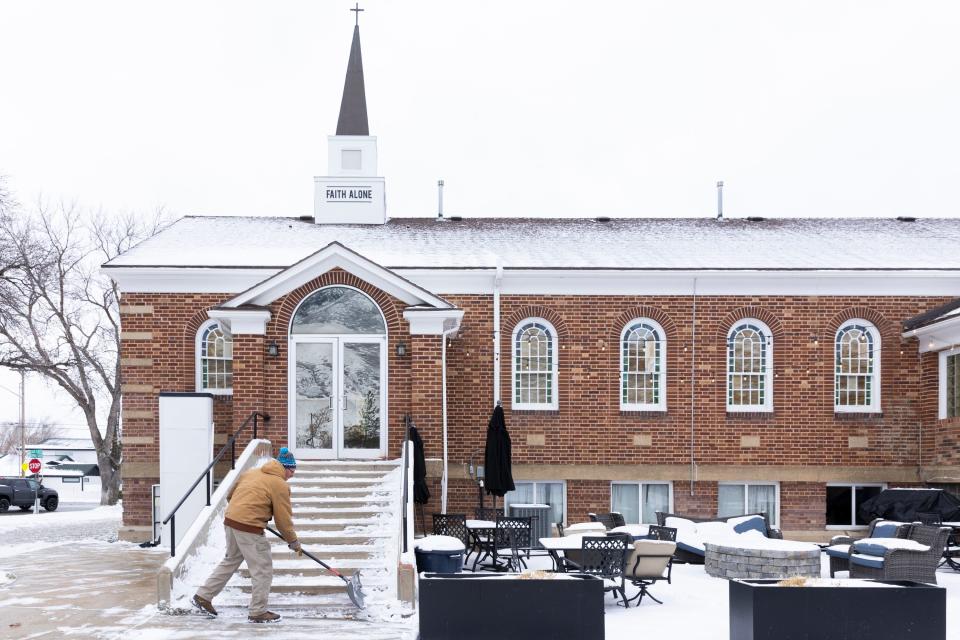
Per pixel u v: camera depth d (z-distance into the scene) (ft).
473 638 29.86
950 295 66.85
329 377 59.00
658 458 66.39
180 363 66.39
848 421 66.54
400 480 50.55
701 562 54.70
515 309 66.85
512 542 47.50
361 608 36.45
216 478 65.46
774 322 66.95
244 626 33.88
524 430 66.39
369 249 70.85
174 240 73.15
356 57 86.99
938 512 56.29
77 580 45.19
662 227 81.56
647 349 67.56
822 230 79.92
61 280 127.24
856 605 29.04
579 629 29.96
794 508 66.49
